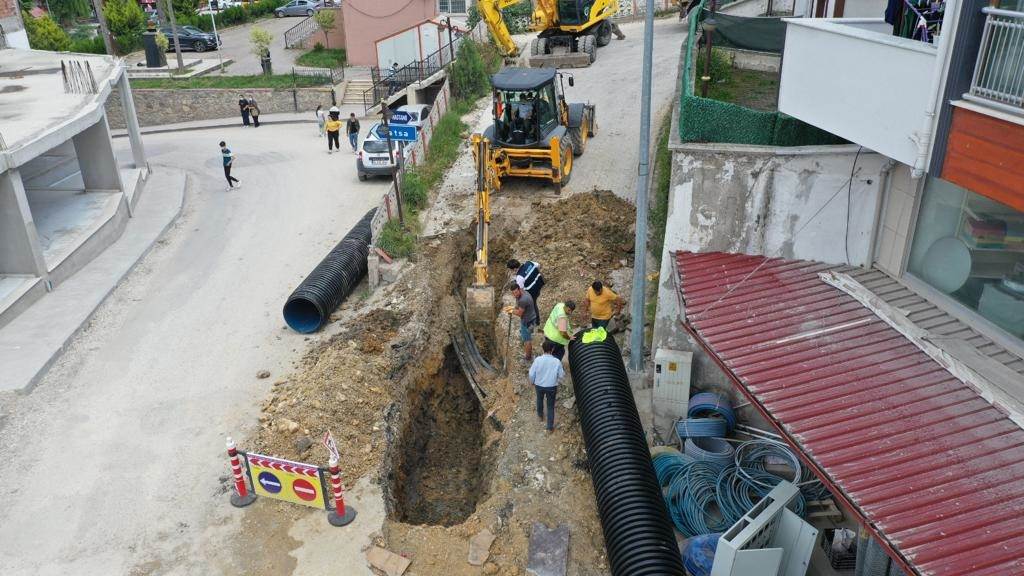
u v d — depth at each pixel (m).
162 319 14.91
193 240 18.75
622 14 39.78
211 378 12.92
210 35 41.59
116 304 15.57
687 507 9.62
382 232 16.75
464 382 14.17
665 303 11.55
